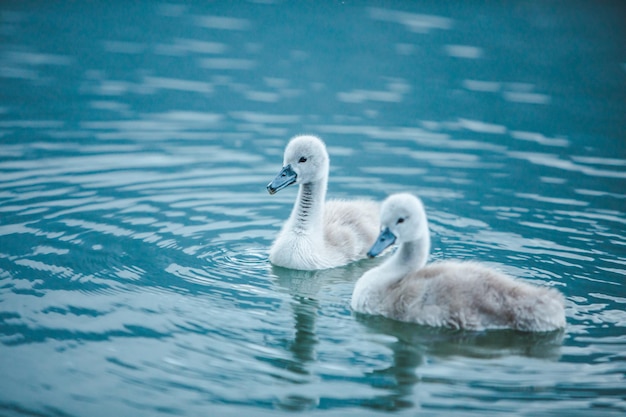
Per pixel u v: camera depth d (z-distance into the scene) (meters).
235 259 15.46
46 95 23.84
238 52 27.84
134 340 12.20
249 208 17.83
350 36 29.64
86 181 18.59
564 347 12.20
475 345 12.31
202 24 30.42
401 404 10.76
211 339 12.32
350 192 18.66
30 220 16.42
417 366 11.69
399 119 23.03
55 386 11.01
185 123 22.36
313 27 30.39
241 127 22.20
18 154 19.89
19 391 10.88
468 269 13.11
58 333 12.30
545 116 23.61
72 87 24.53
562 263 15.21
